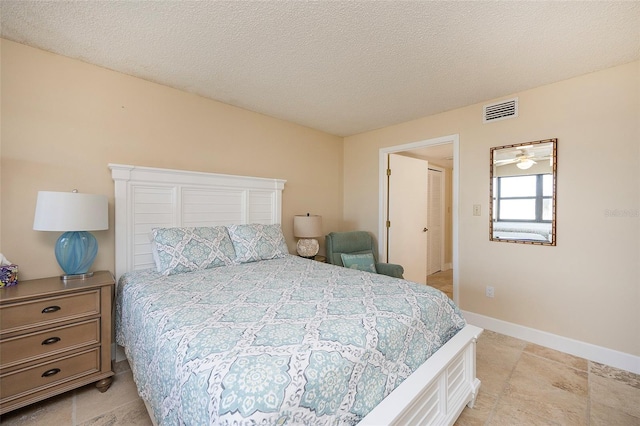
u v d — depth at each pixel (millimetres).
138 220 2301
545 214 2414
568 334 2312
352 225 4051
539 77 2275
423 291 1720
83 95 2102
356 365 1057
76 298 1721
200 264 2234
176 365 1052
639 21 1581
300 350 1016
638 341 2027
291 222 3504
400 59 2033
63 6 1522
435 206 5219
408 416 1164
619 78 2080
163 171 2406
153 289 1724
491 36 1748
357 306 1457
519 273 2568
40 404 1671
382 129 3701
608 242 2137
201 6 1526
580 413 1621
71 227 1754
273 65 2135
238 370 894
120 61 2096
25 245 1896
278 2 1487
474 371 1719
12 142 1850
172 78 2354
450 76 2273
